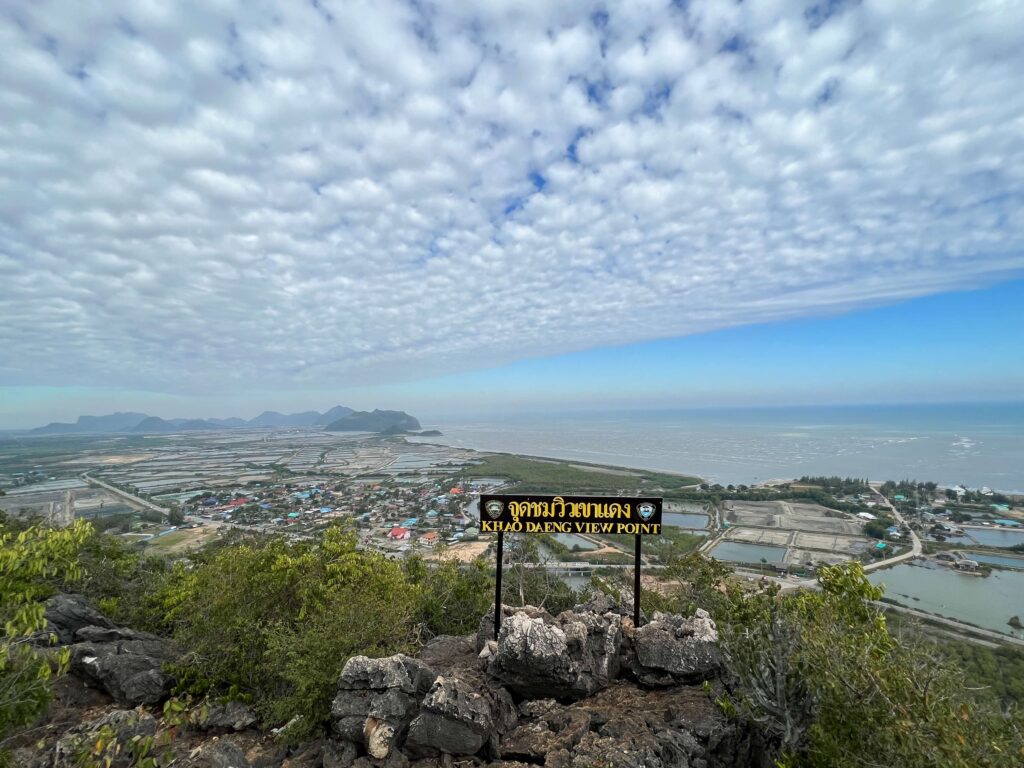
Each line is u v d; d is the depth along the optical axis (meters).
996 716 5.24
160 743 8.48
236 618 11.43
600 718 7.73
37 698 6.31
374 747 7.20
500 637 8.60
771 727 6.63
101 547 20.72
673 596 15.39
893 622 15.10
